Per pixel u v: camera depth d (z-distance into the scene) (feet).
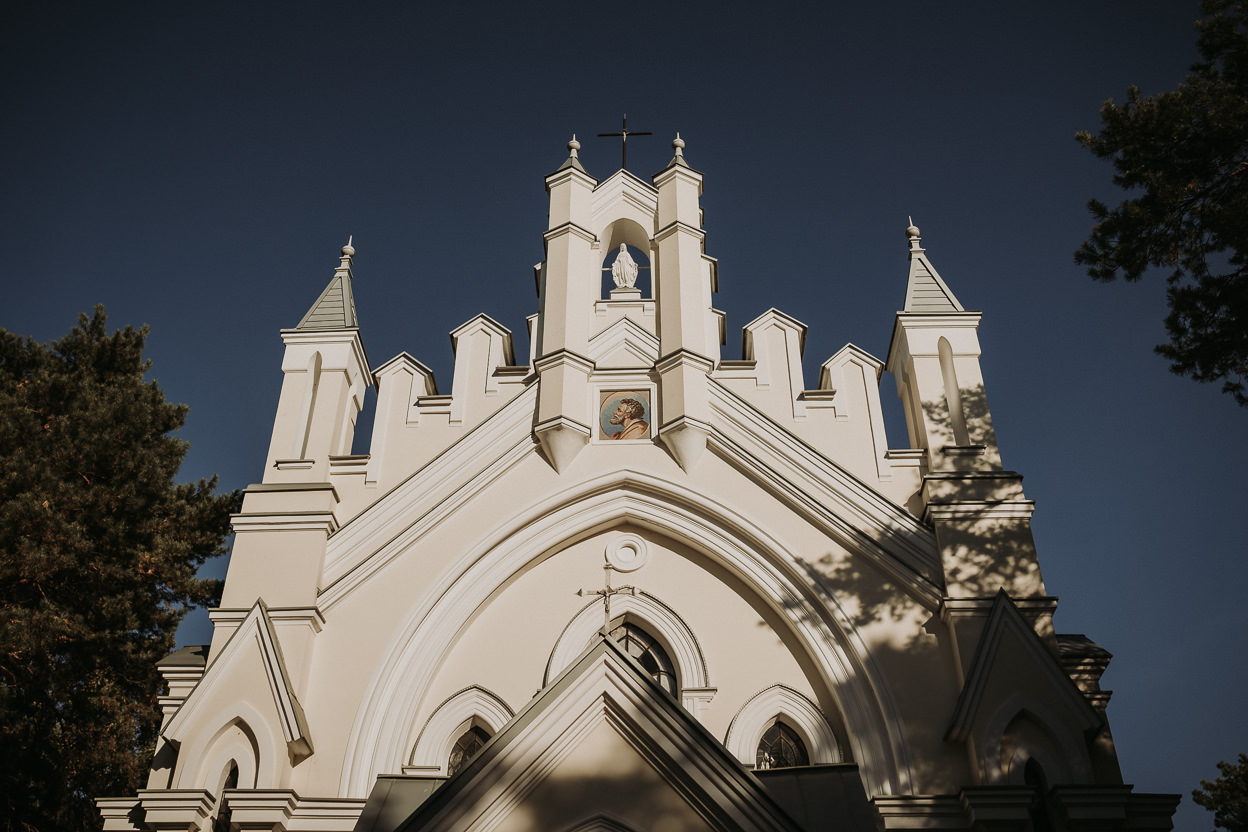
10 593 73.31
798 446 62.49
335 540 61.21
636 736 43.42
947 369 65.82
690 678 57.47
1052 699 52.44
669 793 42.32
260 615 56.90
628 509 62.13
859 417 64.34
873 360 66.03
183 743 53.88
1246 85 58.80
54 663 74.18
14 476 73.36
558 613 60.18
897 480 62.13
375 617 58.90
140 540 81.10
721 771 42.09
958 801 50.90
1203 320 58.70
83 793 78.64
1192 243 58.39
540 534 61.41
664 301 68.49
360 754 54.75
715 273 72.02
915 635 56.75
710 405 64.59
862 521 60.18
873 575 58.75
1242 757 100.94
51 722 76.43
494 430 64.34
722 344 70.28
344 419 66.54
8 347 90.33
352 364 67.87
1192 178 57.72
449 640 58.49
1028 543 58.34
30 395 82.58
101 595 76.74
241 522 61.31
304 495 62.28
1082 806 49.37
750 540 60.54
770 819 41.24
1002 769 51.29
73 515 76.59
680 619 59.26
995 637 53.98
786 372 66.23
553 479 62.85
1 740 71.97
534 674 58.44
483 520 61.62
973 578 57.31
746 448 62.80
